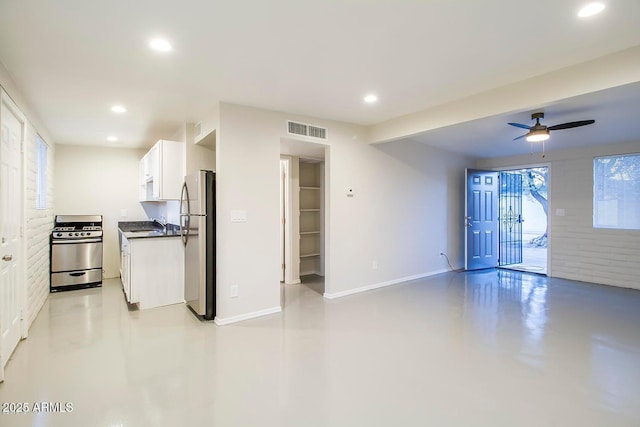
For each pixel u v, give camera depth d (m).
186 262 4.11
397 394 2.23
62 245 4.99
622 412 2.03
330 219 4.52
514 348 2.95
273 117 3.93
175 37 2.21
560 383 2.37
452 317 3.77
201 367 2.60
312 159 5.85
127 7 1.85
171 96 3.36
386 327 3.46
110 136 5.10
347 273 4.72
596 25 2.11
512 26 2.11
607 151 5.46
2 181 2.52
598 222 5.61
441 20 2.04
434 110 3.86
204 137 4.03
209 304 3.70
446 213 6.42
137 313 3.91
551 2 1.85
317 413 2.02
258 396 2.20
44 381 2.37
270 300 3.91
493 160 7.09
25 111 3.32
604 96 3.21
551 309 4.08
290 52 2.45
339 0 1.82
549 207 6.15
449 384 2.35
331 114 4.16
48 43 2.26
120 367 2.59
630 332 3.33
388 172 5.25
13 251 2.85
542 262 7.79
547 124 4.32
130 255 4.03
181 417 1.98
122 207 6.03
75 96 3.30
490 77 2.96
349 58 2.56
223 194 3.55
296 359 2.73
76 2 1.79
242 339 3.14
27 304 3.26
